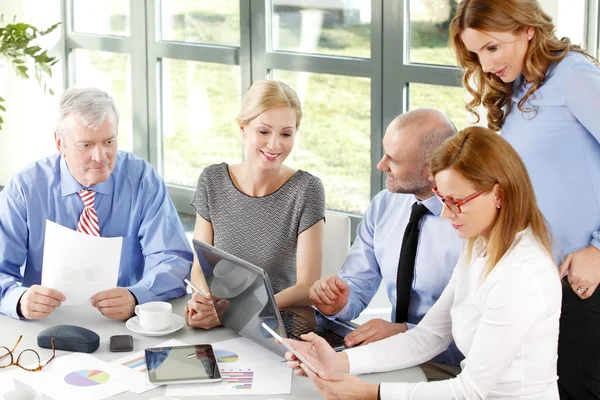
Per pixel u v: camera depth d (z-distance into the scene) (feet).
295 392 6.68
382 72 15.15
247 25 16.88
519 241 6.21
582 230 8.12
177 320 8.07
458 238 8.00
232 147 17.97
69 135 8.55
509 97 8.58
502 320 6.09
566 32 12.17
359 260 8.79
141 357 7.32
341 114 16.01
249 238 9.06
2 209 8.97
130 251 9.29
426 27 14.53
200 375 6.88
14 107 19.29
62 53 19.60
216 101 17.90
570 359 8.38
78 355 7.35
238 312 7.51
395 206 8.59
